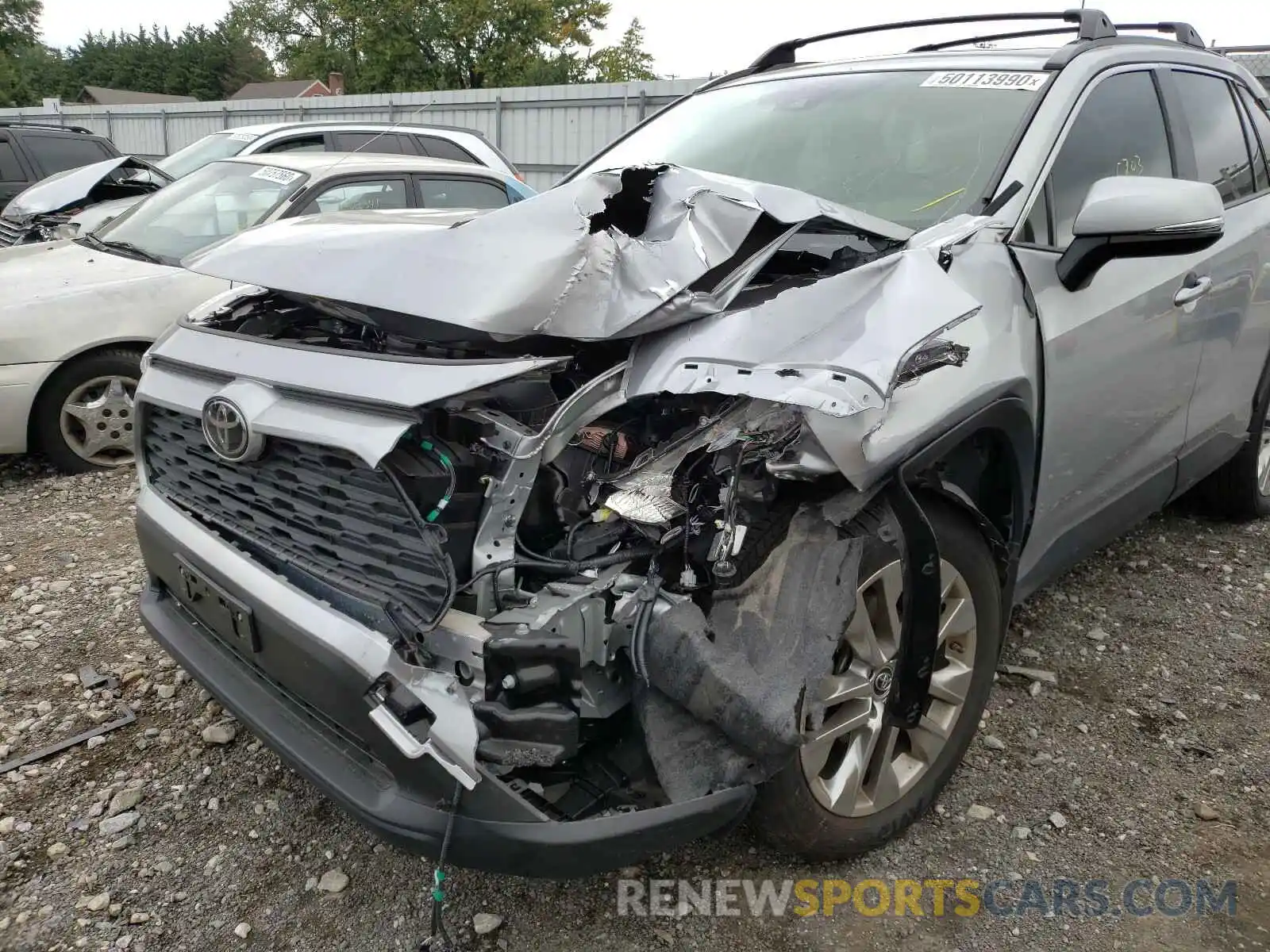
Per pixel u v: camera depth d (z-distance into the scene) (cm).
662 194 212
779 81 344
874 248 227
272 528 207
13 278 507
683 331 192
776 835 214
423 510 177
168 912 220
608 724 189
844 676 210
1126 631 357
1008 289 235
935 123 286
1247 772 276
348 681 180
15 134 1084
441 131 841
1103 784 270
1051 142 266
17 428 495
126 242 570
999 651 256
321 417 185
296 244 226
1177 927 219
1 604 369
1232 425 387
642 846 176
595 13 3750
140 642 342
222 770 271
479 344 198
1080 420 267
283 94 5112
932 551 204
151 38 6975
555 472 189
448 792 173
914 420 196
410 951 209
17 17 5047
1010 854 242
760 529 194
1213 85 363
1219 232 238
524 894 225
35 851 239
